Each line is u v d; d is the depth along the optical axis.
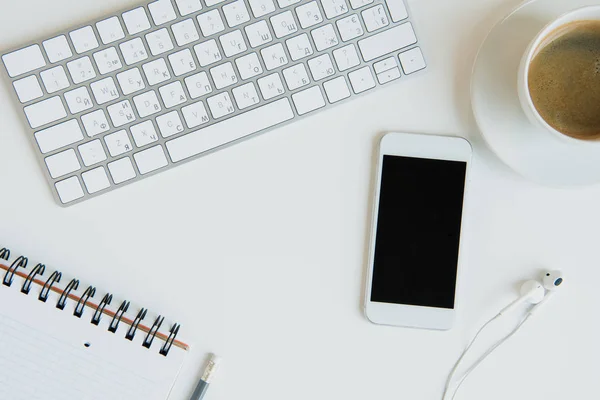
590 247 0.74
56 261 0.71
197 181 0.72
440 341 0.73
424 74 0.72
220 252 0.72
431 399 0.73
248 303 0.72
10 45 0.70
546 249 0.74
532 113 0.62
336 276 0.73
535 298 0.71
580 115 0.67
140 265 0.72
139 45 0.68
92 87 0.68
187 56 0.69
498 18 0.72
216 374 0.72
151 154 0.69
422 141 0.71
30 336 0.69
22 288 0.69
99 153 0.69
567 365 0.74
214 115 0.69
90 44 0.68
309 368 0.73
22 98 0.68
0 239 0.71
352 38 0.70
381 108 0.72
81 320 0.70
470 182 0.73
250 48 0.69
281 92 0.70
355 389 0.73
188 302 0.72
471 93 0.69
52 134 0.68
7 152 0.70
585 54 0.66
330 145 0.72
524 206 0.73
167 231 0.72
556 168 0.68
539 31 0.64
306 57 0.70
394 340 0.73
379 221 0.72
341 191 0.73
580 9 0.61
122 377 0.70
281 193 0.72
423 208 0.72
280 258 0.72
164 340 0.70
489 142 0.68
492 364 0.74
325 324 0.73
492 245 0.73
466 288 0.73
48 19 0.70
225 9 0.69
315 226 0.73
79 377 0.70
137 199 0.71
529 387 0.74
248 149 0.72
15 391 0.70
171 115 0.69
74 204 0.70
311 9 0.69
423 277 0.72
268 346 0.73
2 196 0.70
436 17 0.72
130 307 0.72
